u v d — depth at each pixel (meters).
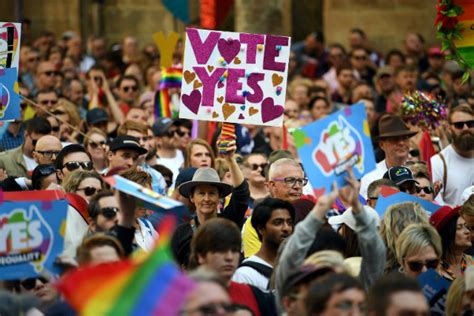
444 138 34.06
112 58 50.78
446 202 30.31
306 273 17.61
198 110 25.02
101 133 32.56
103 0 64.44
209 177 24.80
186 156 31.19
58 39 63.81
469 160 30.22
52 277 19.67
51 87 45.28
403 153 30.48
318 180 19.81
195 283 14.48
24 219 19.56
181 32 64.00
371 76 51.06
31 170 31.22
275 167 25.81
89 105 43.66
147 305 13.67
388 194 24.72
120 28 64.44
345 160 19.83
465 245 23.81
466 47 26.64
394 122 30.56
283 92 25.11
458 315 19.30
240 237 19.98
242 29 49.81
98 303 13.70
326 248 20.22
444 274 23.77
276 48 25.05
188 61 24.98
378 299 16.56
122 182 19.78
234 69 25.05
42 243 19.67
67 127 36.75
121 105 43.75
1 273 19.44
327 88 45.69
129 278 13.73
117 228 20.09
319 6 60.50
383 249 19.70
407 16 58.41
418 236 21.05
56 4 63.72
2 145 35.38
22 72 51.06
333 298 16.16
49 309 17.61
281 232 21.88
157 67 47.62
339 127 19.88
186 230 23.48
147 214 24.28
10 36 26.53
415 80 43.12
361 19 58.94
